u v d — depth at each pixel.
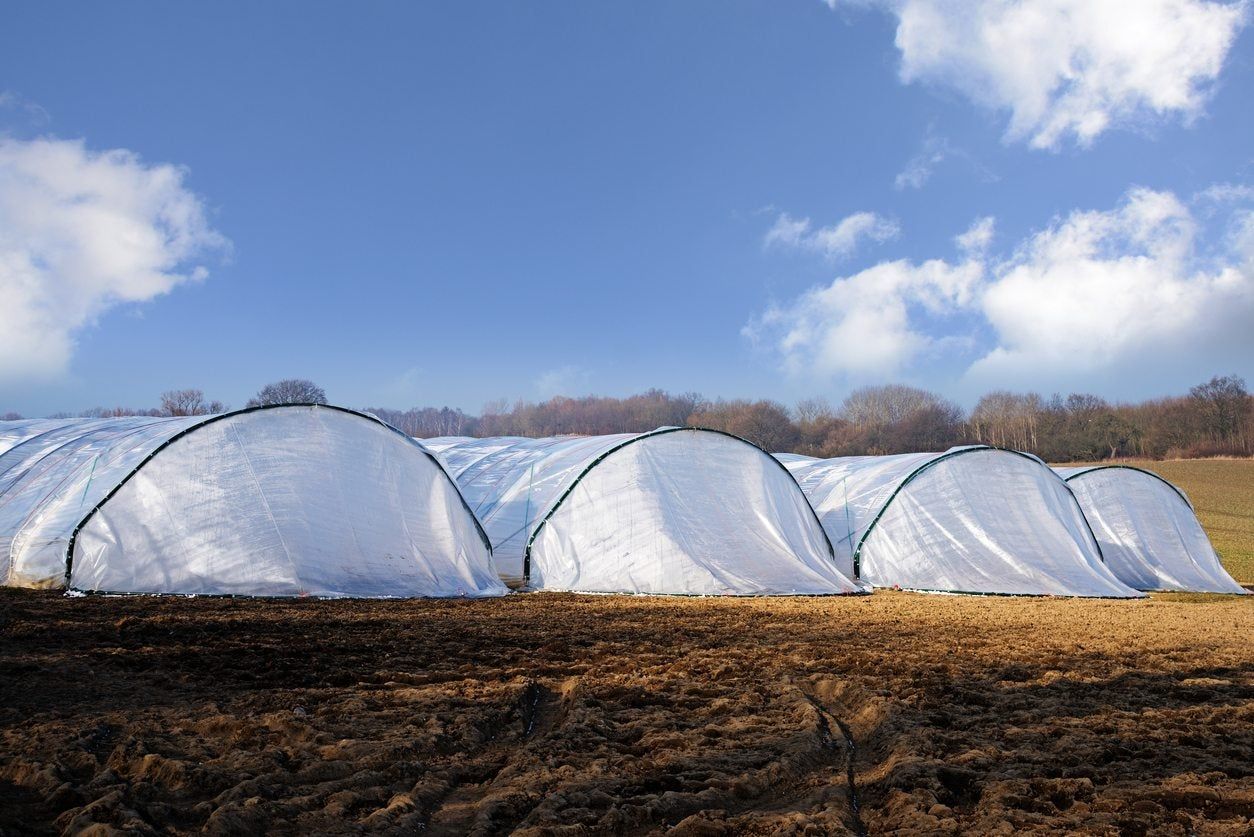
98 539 16.19
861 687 9.20
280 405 17.98
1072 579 22.00
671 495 20.92
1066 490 24.98
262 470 17.17
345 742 6.78
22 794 5.65
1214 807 5.79
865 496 24.11
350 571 16.86
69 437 21.39
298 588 16.03
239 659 9.88
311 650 10.57
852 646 12.12
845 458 29.52
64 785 5.54
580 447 24.50
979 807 5.76
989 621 15.42
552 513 20.73
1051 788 6.07
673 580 19.52
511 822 5.48
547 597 18.20
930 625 14.66
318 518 17.12
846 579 21.06
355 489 17.91
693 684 9.36
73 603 14.07
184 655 9.95
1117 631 14.40
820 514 24.89
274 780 5.96
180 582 15.82
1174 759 6.84
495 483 24.06
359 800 5.67
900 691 9.15
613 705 8.48
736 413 97.88
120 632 11.30
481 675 9.52
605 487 20.84
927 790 6.04
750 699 8.70
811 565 21.41
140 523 16.36
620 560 19.92
